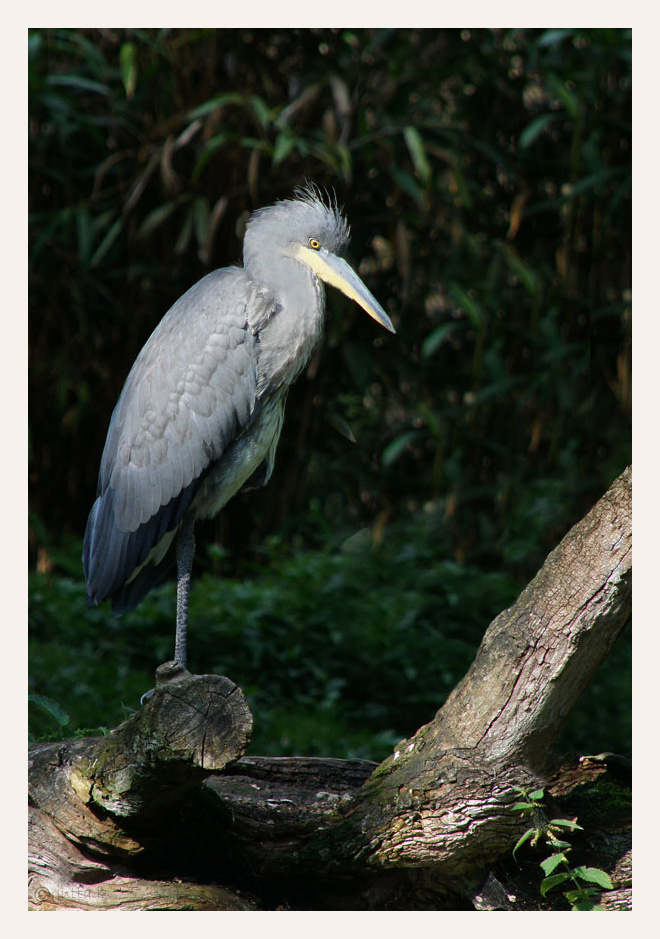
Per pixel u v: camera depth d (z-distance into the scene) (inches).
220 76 538.3
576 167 521.7
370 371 540.1
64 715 254.5
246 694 403.2
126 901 226.1
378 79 549.0
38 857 228.7
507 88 556.4
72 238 536.7
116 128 539.2
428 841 221.8
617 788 255.0
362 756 361.4
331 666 438.0
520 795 219.3
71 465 557.9
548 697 218.1
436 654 446.0
